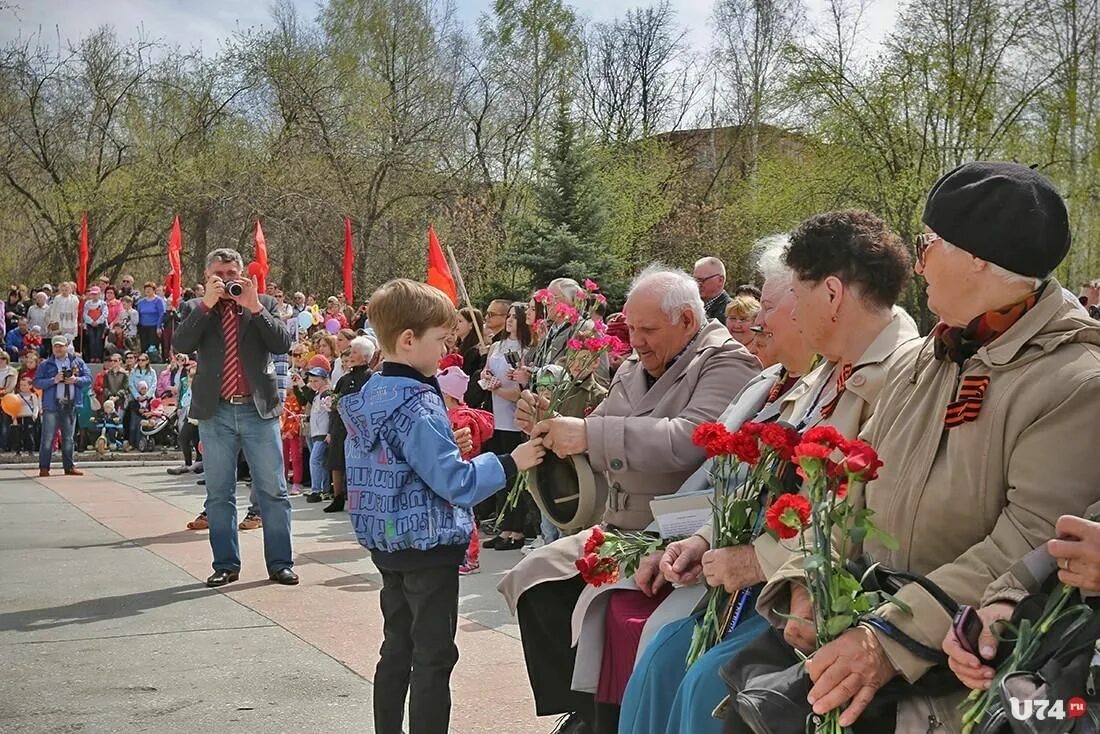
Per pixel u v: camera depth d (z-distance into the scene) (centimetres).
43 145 3234
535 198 2353
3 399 1582
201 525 867
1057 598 187
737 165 3656
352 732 389
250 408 647
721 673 235
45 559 729
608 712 325
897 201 2391
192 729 390
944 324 231
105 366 1733
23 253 3388
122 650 495
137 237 3309
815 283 272
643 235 3138
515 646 503
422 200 3122
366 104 3116
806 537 250
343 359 993
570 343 379
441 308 341
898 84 2353
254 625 541
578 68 3322
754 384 344
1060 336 214
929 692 206
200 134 3225
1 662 474
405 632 349
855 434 267
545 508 359
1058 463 207
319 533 866
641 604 325
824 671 206
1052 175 2214
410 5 3189
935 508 221
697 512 323
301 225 3042
